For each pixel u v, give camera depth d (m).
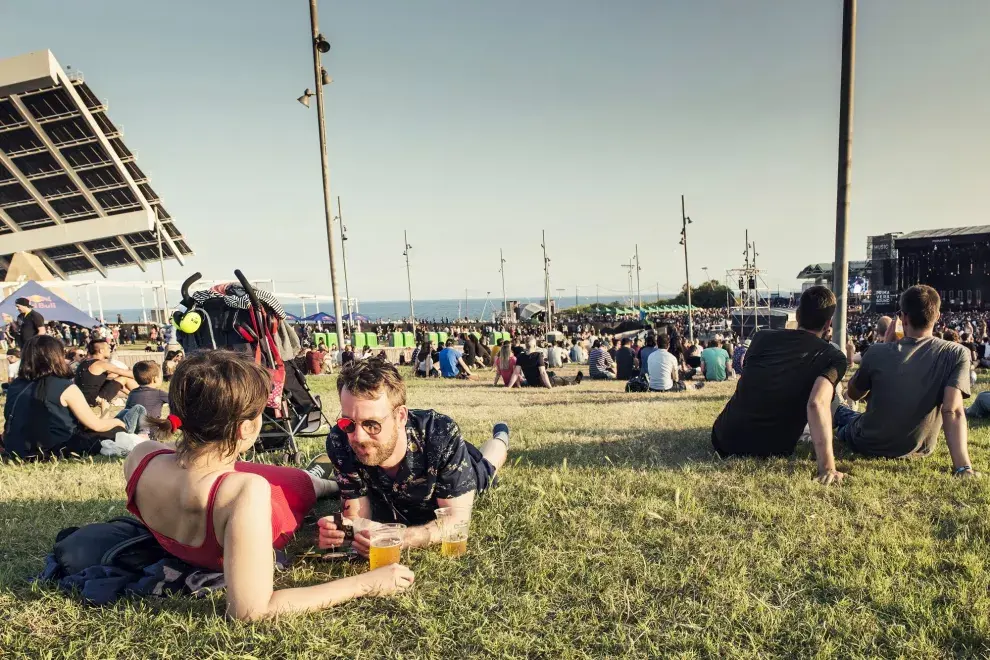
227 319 4.84
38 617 2.34
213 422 2.12
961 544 2.95
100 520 3.55
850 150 7.27
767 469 4.34
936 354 4.29
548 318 60.56
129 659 2.10
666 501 3.65
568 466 4.62
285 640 2.14
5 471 4.84
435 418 2.95
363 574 2.54
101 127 66.06
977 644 2.14
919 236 70.94
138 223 71.44
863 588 2.53
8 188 68.62
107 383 7.26
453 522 2.93
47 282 34.66
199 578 2.50
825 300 4.30
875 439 4.51
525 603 2.46
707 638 2.19
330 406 9.44
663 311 82.81
